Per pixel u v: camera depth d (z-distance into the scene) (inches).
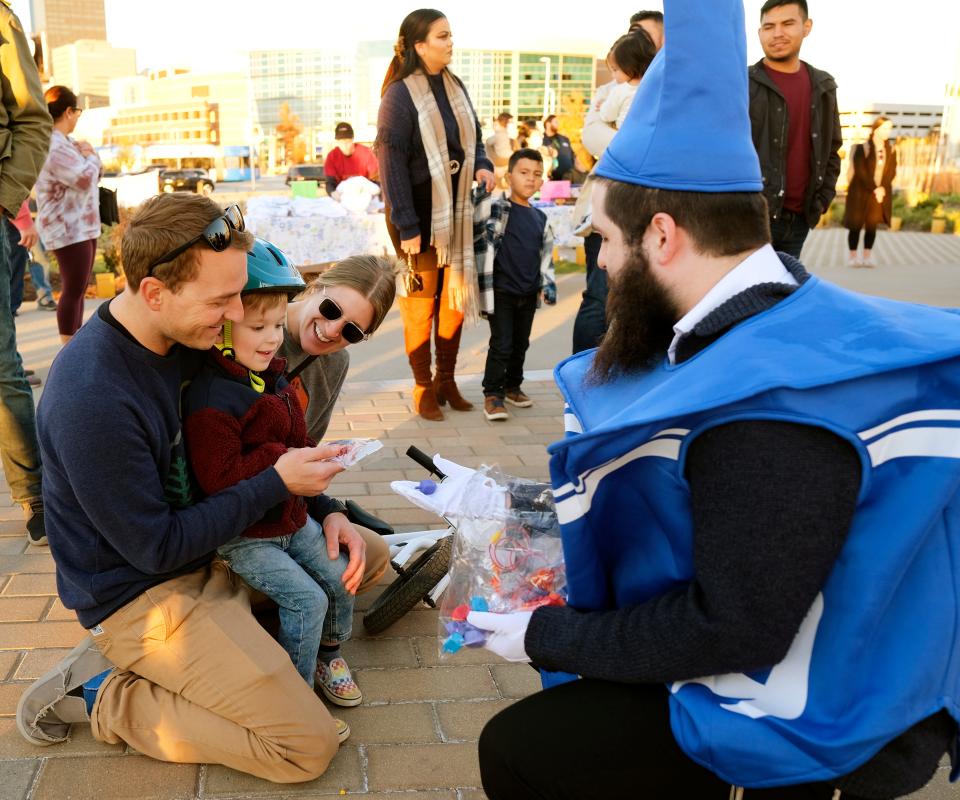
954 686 50.1
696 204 53.4
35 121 121.9
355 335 105.4
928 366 48.4
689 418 50.4
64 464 72.8
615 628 54.5
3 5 118.0
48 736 87.0
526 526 82.1
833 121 210.5
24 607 113.1
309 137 4372.5
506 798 60.0
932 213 863.1
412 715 95.7
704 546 49.0
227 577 88.7
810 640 50.5
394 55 186.2
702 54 52.0
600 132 189.2
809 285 54.3
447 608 80.2
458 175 186.5
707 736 50.7
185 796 81.4
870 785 51.0
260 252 81.7
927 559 50.2
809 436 47.0
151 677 84.1
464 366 248.1
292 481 81.7
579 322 193.5
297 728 80.6
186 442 81.0
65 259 209.0
